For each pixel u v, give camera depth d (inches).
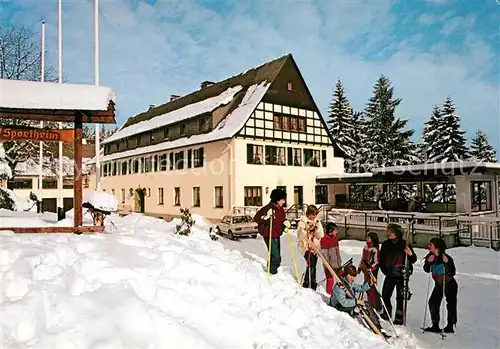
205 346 155.4
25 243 220.7
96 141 526.3
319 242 292.8
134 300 164.2
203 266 226.8
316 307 240.1
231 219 770.8
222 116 1119.6
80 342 138.0
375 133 1733.5
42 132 324.2
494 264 468.8
